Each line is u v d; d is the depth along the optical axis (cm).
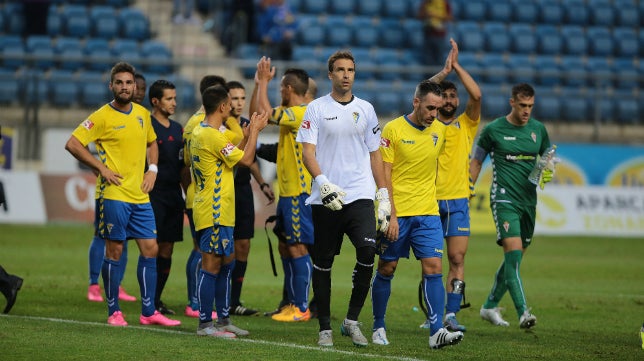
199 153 2744
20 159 6856
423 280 2689
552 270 5031
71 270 4419
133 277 4366
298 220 3197
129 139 2950
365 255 2542
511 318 3459
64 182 6731
